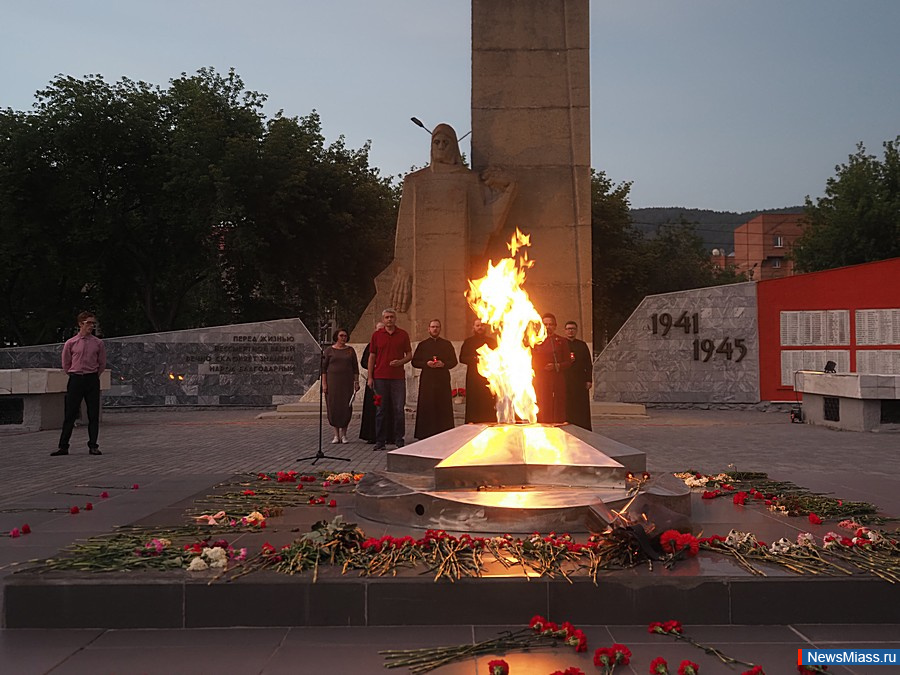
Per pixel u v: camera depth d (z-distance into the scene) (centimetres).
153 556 482
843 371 2383
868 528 586
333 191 3469
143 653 396
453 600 433
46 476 953
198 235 3369
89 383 1195
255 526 588
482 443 660
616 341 2491
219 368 2528
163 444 1350
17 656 393
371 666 379
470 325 1966
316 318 3953
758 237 8788
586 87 2023
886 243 3894
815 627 430
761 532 573
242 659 388
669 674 367
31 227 3131
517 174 2020
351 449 1260
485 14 2036
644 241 4678
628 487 615
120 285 3612
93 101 3188
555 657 388
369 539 495
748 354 2438
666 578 437
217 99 3397
